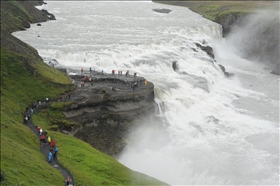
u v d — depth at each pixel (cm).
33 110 7381
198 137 8362
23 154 5462
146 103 8331
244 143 8100
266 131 8662
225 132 8594
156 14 19488
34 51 10088
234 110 9750
